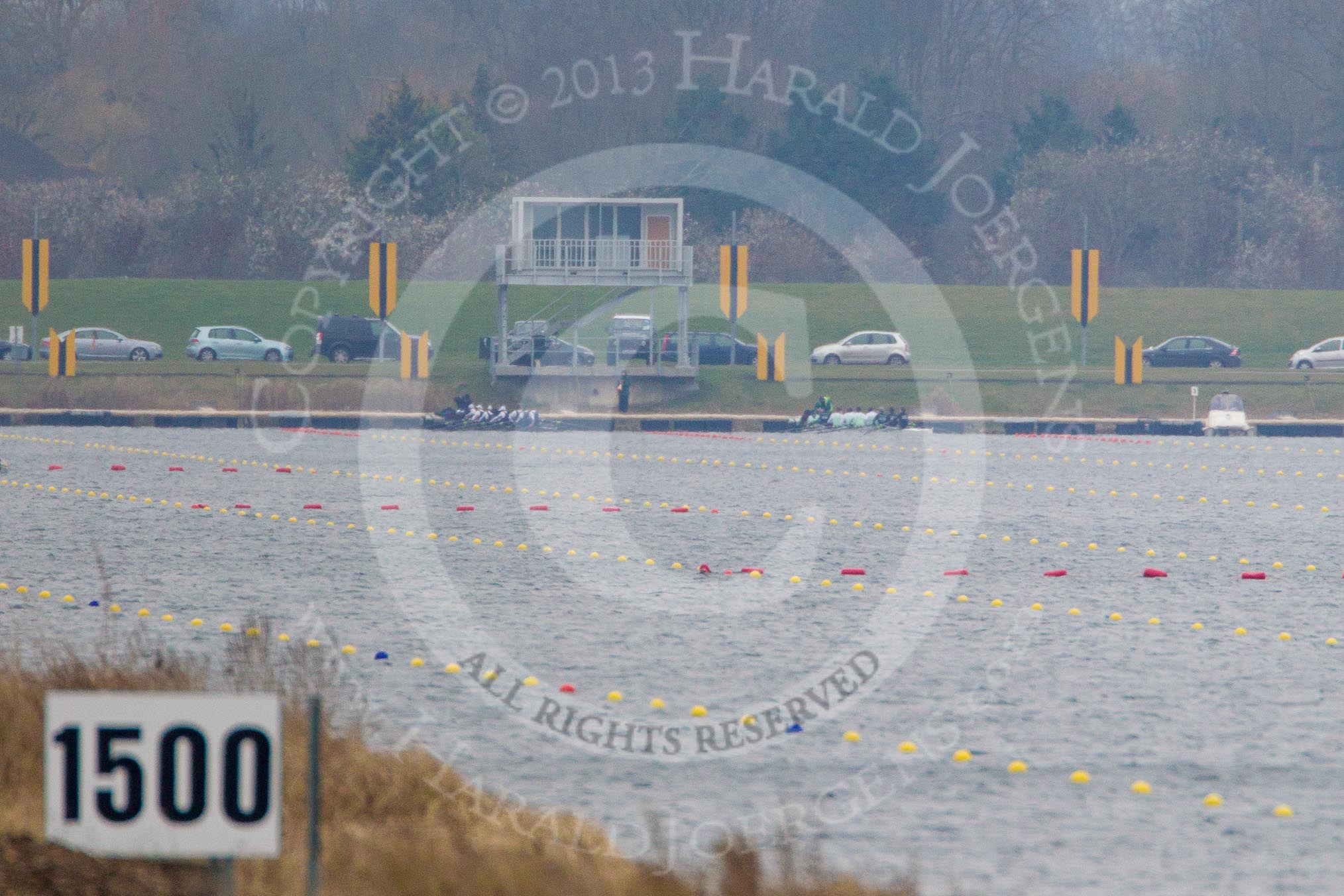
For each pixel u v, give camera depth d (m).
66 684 50.56
